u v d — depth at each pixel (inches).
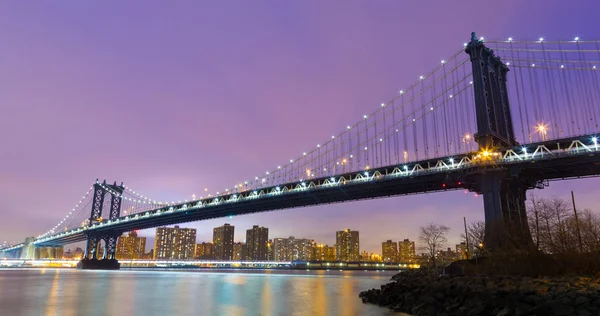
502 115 3380.9
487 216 2930.6
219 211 5191.9
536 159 2837.1
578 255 1672.0
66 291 2452.0
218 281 3806.6
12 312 1507.1
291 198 4281.5
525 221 2667.3
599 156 2664.9
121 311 1552.7
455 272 2187.5
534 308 1050.1
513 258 1900.8
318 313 1467.8
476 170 3043.8
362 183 3693.4
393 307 1552.7
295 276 5452.8
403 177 3467.0
